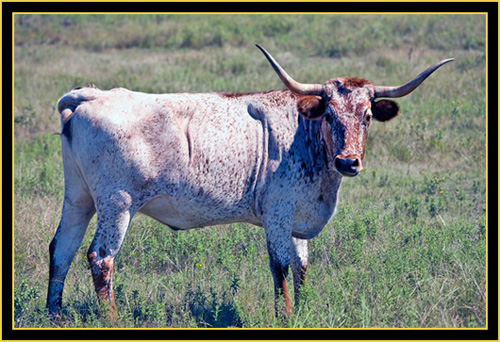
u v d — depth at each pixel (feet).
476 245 75.15
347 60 219.61
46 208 91.56
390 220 87.76
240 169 62.75
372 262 71.82
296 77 186.29
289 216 63.57
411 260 73.26
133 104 61.46
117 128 60.18
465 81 174.29
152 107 61.46
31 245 80.69
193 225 65.92
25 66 214.48
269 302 63.46
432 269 72.02
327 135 60.64
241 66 201.05
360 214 91.97
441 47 234.79
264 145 62.95
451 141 127.95
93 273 61.11
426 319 61.31
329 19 301.63
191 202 62.90
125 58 234.38
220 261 74.43
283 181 62.90
